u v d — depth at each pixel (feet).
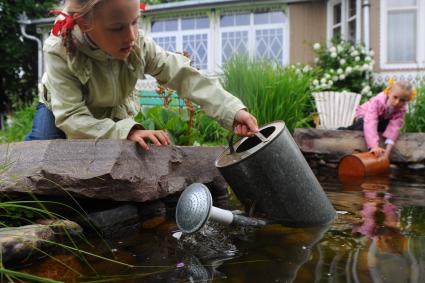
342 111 16.62
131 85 6.21
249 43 29.35
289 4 28.50
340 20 28.04
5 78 35.83
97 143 5.18
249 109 13.12
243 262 3.84
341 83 24.08
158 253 4.20
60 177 4.88
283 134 5.37
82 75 5.57
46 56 5.71
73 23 5.03
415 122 15.71
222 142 12.93
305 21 28.48
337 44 25.39
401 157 12.82
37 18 34.88
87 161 5.08
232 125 5.99
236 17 29.58
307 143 13.62
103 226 5.10
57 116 5.55
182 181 6.57
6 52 34.27
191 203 4.61
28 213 5.04
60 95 5.57
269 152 5.14
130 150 5.41
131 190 5.46
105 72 5.77
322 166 12.88
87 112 5.65
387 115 12.89
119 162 5.22
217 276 3.49
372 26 24.61
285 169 5.23
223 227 5.12
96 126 5.48
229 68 14.39
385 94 12.85
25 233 4.17
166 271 3.66
